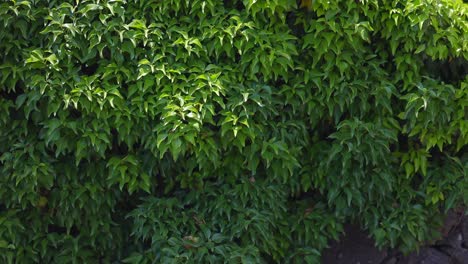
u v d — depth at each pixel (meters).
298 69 4.00
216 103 3.90
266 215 4.03
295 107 3.99
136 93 3.88
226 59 3.98
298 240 4.23
